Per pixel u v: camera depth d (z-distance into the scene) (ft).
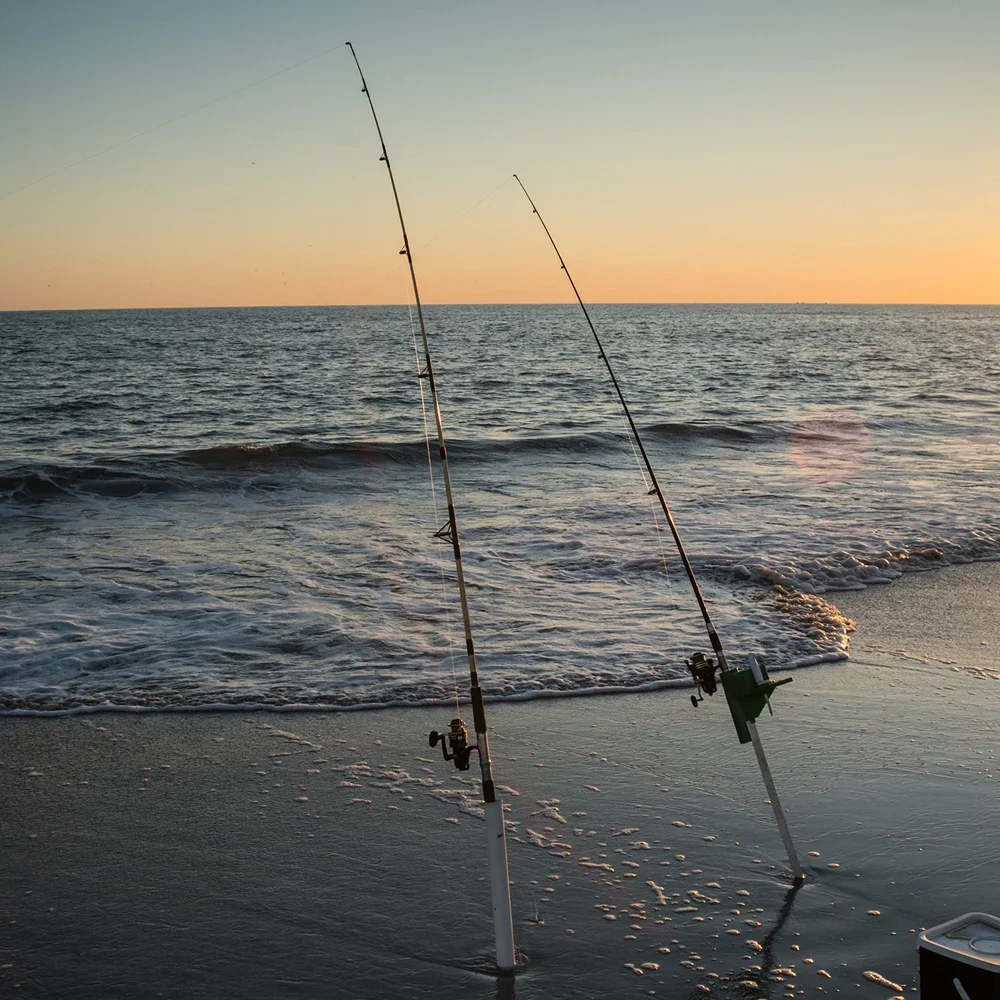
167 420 68.23
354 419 68.54
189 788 14.93
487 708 18.16
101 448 54.90
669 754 16.17
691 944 10.96
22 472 41.37
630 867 12.60
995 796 14.56
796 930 11.20
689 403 78.43
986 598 26.35
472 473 45.68
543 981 10.36
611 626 23.06
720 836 13.41
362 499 39.42
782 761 15.83
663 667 20.30
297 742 16.63
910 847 13.04
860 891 12.01
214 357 142.51
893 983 10.25
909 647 22.06
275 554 29.99
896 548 30.58
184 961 10.77
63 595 25.23
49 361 132.26
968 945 8.11
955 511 36.58
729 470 46.37
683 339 204.85
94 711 17.81
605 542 31.40
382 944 11.07
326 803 14.48
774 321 371.35
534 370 114.21
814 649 21.52
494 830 10.53
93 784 15.05
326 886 12.26
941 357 145.89
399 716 17.79
